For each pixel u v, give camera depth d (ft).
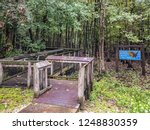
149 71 38.24
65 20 35.88
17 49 31.81
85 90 18.31
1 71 20.81
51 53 32.04
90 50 49.26
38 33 37.70
